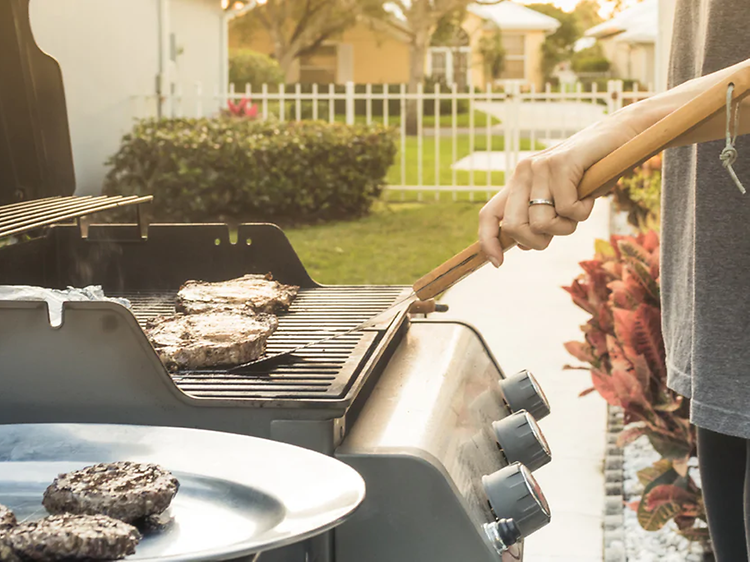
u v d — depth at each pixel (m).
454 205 9.80
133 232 1.99
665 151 1.65
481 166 13.18
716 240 1.41
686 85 1.03
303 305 1.80
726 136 0.89
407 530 0.98
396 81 29.02
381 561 0.99
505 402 1.48
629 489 2.71
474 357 1.54
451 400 1.24
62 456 0.94
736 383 1.42
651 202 6.87
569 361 3.98
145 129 7.98
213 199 7.89
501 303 5.12
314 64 28.92
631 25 26.28
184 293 1.73
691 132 1.02
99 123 7.58
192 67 10.10
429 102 25.67
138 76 8.30
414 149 16.25
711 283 1.42
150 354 1.04
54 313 1.32
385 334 1.38
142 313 1.77
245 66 20.61
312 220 8.58
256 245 1.98
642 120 1.01
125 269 2.00
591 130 1.00
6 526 0.72
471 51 29.95
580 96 9.59
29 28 1.81
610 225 7.71
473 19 29.81
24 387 1.07
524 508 1.03
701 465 1.66
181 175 7.73
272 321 1.47
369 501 0.99
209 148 7.82
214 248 1.99
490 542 0.98
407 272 6.08
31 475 0.92
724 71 1.02
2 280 1.76
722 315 1.41
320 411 1.00
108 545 0.70
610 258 3.21
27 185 1.87
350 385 1.13
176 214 7.89
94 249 1.99
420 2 21.44
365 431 1.06
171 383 1.04
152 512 0.82
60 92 1.87
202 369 1.27
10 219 1.43
